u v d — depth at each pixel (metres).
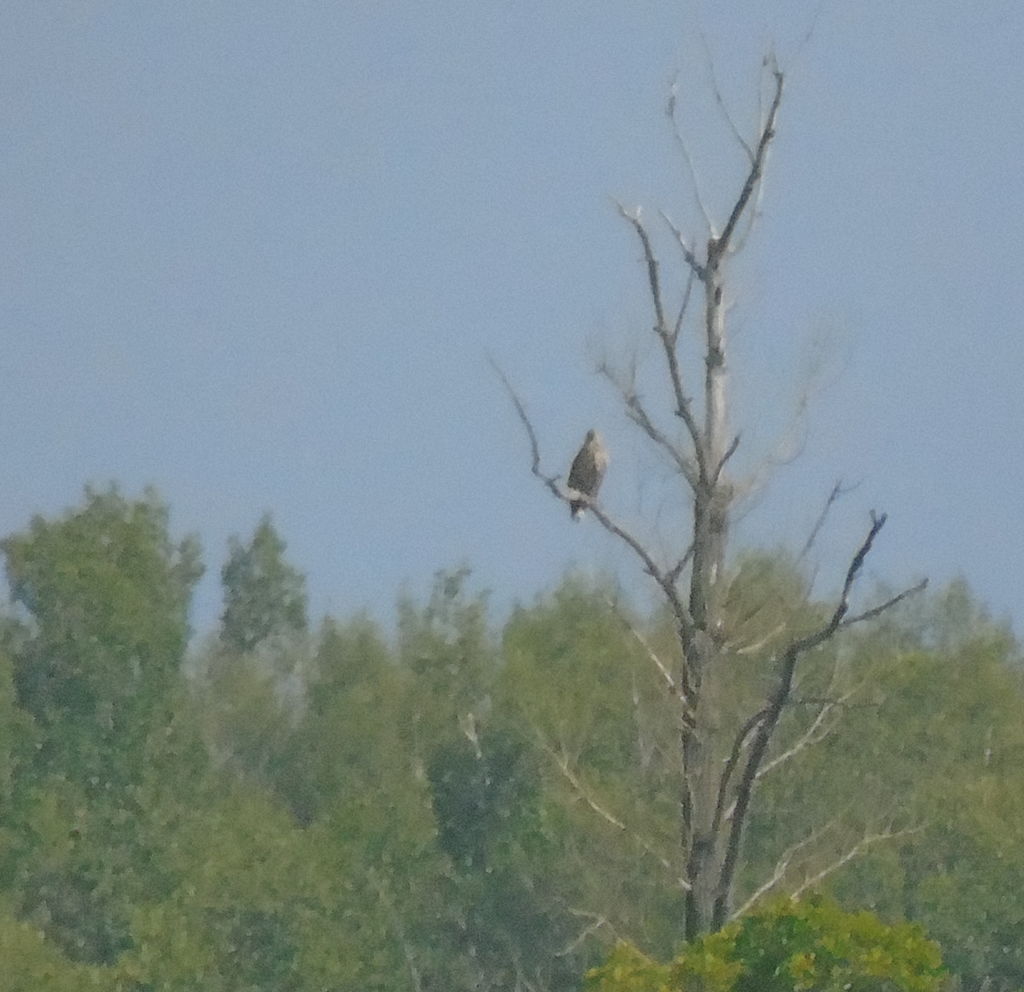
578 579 41.19
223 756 53.44
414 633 53.44
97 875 42.25
